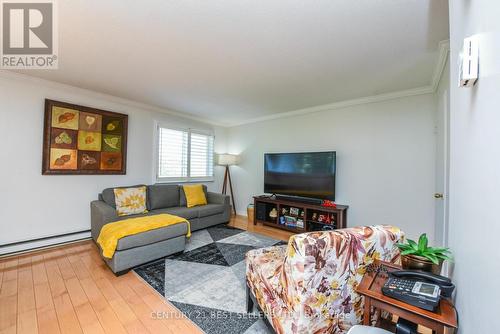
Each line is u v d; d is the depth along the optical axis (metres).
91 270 2.37
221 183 5.45
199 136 4.92
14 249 2.71
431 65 2.34
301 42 1.95
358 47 2.02
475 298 0.70
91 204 3.24
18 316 1.64
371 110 3.33
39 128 2.88
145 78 2.78
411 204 2.97
